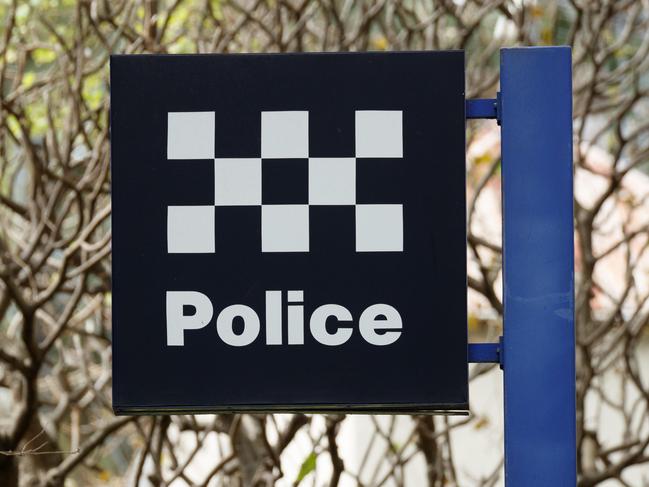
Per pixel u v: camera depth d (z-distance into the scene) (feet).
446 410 25.32
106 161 43.24
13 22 44.16
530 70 26.37
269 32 47.55
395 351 25.41
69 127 44.04
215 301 25.55
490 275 54.29
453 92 25.76
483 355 26.27
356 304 25.48
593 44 49.85
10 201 45.21
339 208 25.58
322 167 25.68
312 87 25.81
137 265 25.58
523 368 25.95
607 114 67.46
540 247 26.13
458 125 25.68
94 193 42.98
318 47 54.39
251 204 25.66
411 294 25.45
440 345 25.41
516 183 26.22
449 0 50.24
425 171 25.63
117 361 25.43
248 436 50.83
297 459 75.92
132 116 25.81
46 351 40.19
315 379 25.40
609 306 62.49
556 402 25.88
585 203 68.28
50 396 66.13
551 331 25.98
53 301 53.98
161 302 25.55
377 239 25.53
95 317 53.98
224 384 25.43
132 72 25.88
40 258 45.78
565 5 59.00
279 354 25.45
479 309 58.23
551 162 26.22
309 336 25.48
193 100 25.82
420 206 25.55
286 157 25.68
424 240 25.50
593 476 46.78
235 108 25.81
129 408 25.35
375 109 25.73
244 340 25.48
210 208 25.66
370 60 25.81
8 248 42.19
